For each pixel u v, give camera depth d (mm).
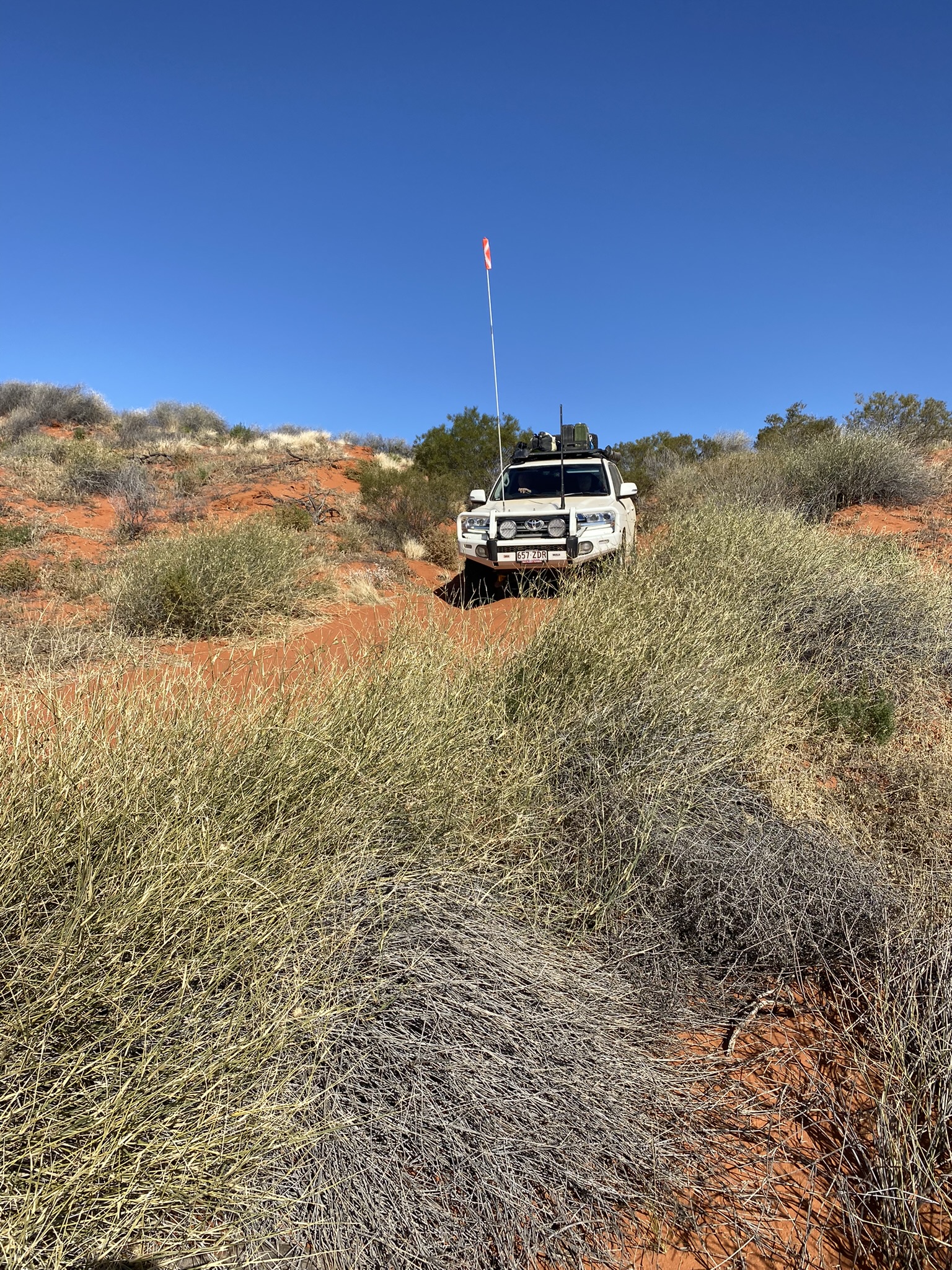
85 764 2332
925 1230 1768
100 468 12375
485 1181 1743
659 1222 1815
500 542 7539
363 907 2248
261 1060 1688
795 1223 1822
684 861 2939
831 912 2744
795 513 8758
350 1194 1674
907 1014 2246
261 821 2461
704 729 3748
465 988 2117
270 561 7422
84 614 6453
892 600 5586
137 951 1849
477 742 3314
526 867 2830
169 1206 1500
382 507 12148
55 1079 1537
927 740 4180
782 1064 2297
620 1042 2223
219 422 24328
